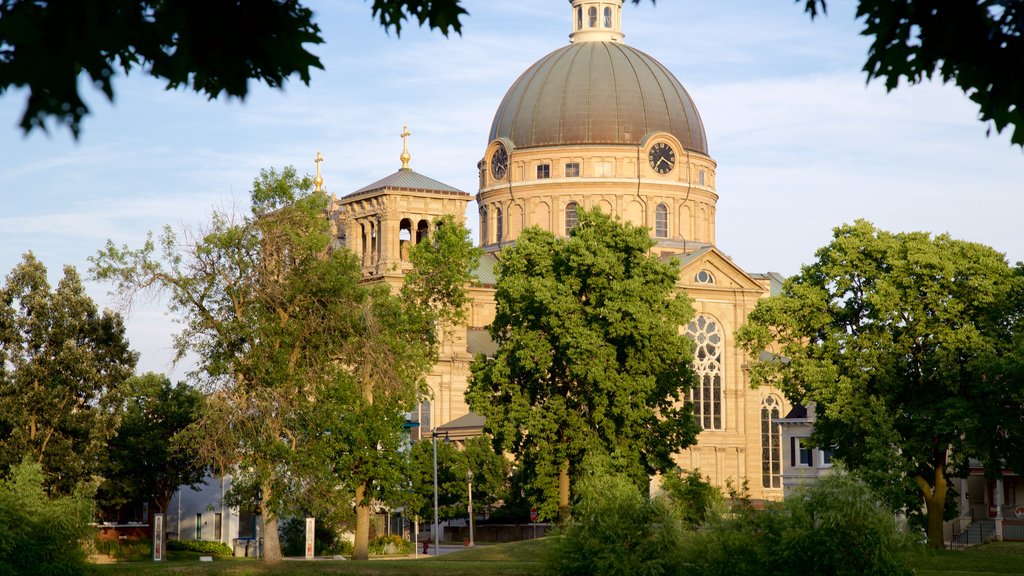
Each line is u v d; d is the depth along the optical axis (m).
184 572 59.81
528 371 76.12
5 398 81.12
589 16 145.75
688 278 125.00
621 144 135.75
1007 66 10.59
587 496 52.69
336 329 67.75
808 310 73.75
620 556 50.50
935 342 70.19
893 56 10.92
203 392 65.25
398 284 117.75
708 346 125.06
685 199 137.50
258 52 10.17
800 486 50.12
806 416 104.00
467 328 127.00
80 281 87.62
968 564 63.44
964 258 71.44
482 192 140.50
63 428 83.19
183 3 9.71
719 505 52.38
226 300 66.62
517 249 79.38
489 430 75.94
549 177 136.12
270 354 65.06
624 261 76.94
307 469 64.75
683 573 50.22
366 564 61.88
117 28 9.32
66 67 8.84
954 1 10.54
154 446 100.12
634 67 140.00
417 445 101.88
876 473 64.69
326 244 68.81
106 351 87.25
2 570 54.66
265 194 67.88
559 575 52.16
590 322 75.31
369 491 73.00
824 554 47.31
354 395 68.56
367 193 120.31
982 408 67.88
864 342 70.62
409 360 75.19
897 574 46.84
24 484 58.31
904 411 70.19
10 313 83.88
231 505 67.81
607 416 73.56
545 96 138.25
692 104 143.12
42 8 8.93
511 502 105.00
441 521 111.12
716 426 124.38
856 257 73.25
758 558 48.81
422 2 10.98
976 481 92.69
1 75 8.75
